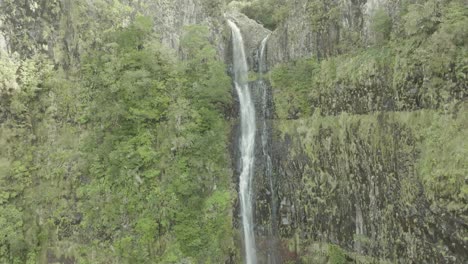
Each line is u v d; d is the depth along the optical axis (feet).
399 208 71.46
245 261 101.96
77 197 96.43
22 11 100.32
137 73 97.30
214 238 95.66
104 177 95.86
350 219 83.56
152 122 99.86
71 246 94.99
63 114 101.86
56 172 98.27
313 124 93.81
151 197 94.22
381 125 76.13
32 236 94.68
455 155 60.03
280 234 101.14
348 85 85.51
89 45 103.14
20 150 98.48
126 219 93.91
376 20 79.00
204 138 101.19
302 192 96.12
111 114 97.35
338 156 86.12
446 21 65.00
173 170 96.94
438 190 62.18
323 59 96.12
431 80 66.74
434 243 64.59
